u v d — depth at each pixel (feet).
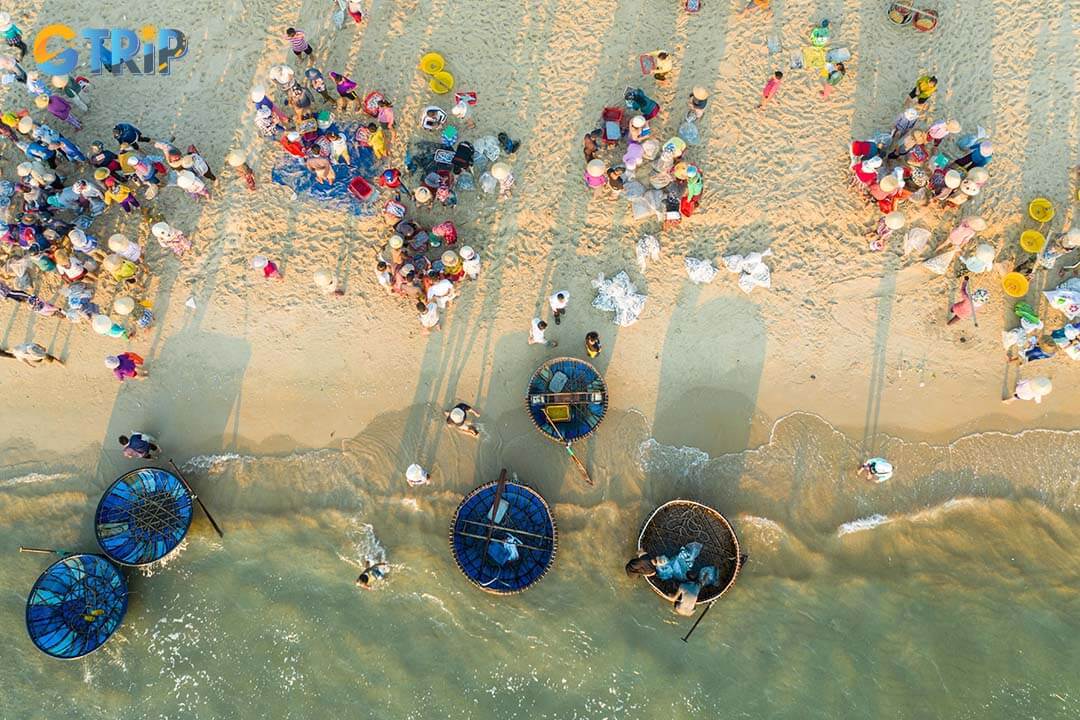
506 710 50.62
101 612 50.37
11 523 54.39
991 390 55.06
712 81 59.00
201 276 57.16
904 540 53.06
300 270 57.16
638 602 52.01
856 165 54.39
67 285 56.54
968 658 50.37
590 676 50.98
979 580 52.01
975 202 55.98
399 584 52.47
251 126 59.21
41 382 56.54
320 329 56.80
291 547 53.52
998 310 55.52
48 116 58.75
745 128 57.98
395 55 60.03
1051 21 59.26
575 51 59.98
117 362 52.60
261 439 55.77
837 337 55.83
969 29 59.31
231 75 60.03
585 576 52.42
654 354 55.88
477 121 58.90
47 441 55.83
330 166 56.13
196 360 56.65
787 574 52.29
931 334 55.67
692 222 56.90
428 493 54.08
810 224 56.75
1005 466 54.19
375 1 60.44
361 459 55.01
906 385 55.42
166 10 61.11
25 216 54.49
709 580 49.24
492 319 56.49
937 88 58.13
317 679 51.29
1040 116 57.52
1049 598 51.49
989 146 52.26
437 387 56.08
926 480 54.08
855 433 54.90
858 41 59.41
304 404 56.18
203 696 51.34
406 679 51.08
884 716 49.44
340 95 57.16
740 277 56.13
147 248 57.11
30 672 51.62
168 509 51.75
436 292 52.65
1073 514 53.47
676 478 54.08
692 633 51.44
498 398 55.67
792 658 50.72
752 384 55.62
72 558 51.06
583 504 53.67
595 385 53.52
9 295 53.67
